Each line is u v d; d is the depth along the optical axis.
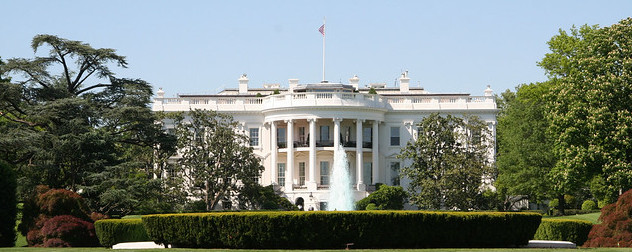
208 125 81.44
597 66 62.94
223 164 80.00
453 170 74.50
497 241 38.91
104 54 66.50
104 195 57.50
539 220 40.16
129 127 67.81
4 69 63.09
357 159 93.50
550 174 66.94
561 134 63.16
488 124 96.81
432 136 79.31
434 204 75.38
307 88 98.69
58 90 65.00
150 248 40.75
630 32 62.91
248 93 108.75
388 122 97.81
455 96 101.25
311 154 92.44
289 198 91.69
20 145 57.69
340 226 37.38
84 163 60.94
